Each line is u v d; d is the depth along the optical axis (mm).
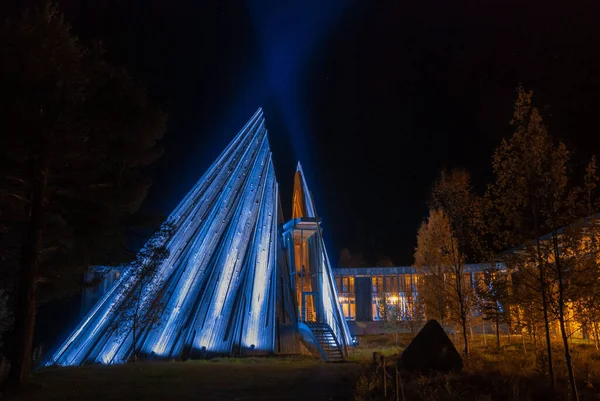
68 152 17609
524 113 13758
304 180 39500
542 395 12828
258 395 14508
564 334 12109
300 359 26359
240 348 28219
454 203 22969
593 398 12219
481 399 12008
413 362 16953
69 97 17359
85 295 37031
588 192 12703
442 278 24984
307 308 33938
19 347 16234
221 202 33531
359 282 45844
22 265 16984
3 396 14469
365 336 41688
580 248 12797
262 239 32750
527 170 13273
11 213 19078
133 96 19188
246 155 36188
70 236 18734
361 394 13414
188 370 21094
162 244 29375
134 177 20969
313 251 34375
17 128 16219
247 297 30141
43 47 17281
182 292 29484
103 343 28047
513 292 14852
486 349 25078
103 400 13922
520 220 13508
